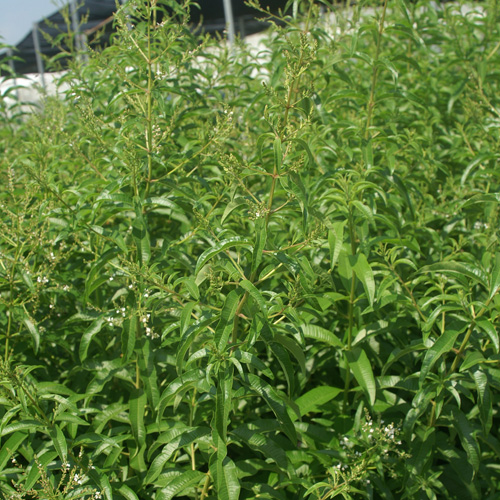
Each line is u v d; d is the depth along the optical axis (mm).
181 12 1117
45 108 1532
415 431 1041
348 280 1083
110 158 1256
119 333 1175
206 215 1091
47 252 1115
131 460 1044
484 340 1068
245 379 946
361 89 1476
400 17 1643
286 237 1207
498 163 1324
